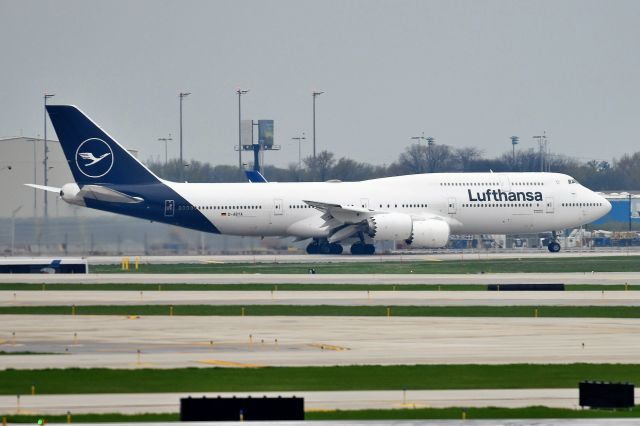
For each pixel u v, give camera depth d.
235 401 135.38
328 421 134.25
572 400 152.12
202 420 134.75
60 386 160.50
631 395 145.00
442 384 163.50
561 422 133.38
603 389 145.88
